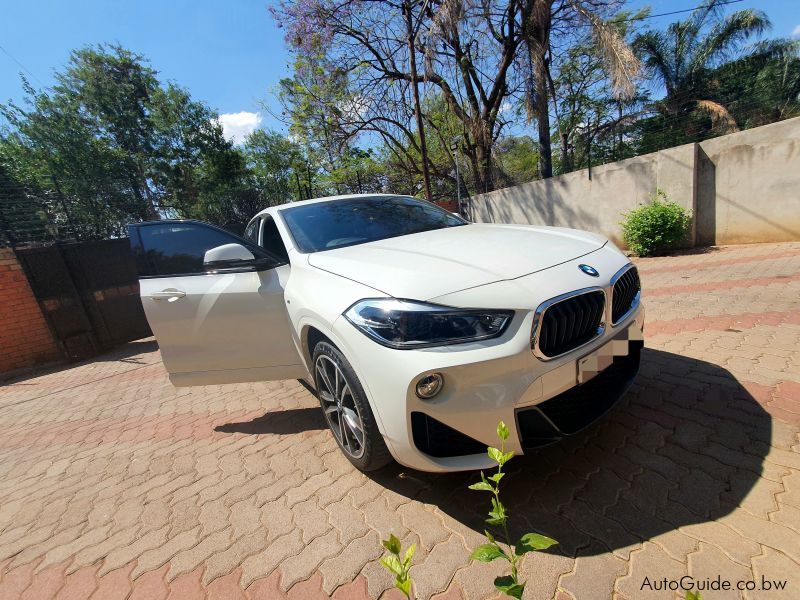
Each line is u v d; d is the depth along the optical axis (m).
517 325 1.60
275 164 22.78
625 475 1.87
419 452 1.67
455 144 14.15
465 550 1.61
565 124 16.86
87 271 6.55
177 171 23.84
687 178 7.02
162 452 2.88
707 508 1.62
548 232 2.43
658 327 3.67
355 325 1.76
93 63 22.83
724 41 15.15
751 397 2.32
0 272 5.91
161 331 2.65
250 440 2.85
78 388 4.98
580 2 9.84
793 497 1.60
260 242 3.22
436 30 9.52
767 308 3.74
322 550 1.73
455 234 2.50
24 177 15.16
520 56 10.97
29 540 2.12
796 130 5.96
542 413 1.67
